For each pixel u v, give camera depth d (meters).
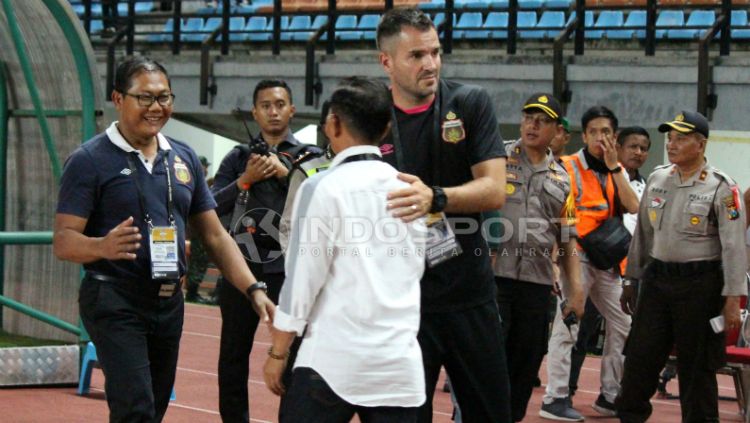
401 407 3.81
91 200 4.58
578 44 13.20
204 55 15.08
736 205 6.32
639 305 6.64
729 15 12.48
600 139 7.52
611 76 12.84
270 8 16.55
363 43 15.34
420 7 14.73
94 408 7.11
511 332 6.00
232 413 5.95
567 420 7.52
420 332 4.48
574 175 7.56
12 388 7.59
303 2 16.48
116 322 4.59
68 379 7.73
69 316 8.21
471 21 15.09
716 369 6.47
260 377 8.95
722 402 8.83
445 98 4.52
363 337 3.77
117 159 4.64
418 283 3.96
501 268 5.96
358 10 14.53
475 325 4.53
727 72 12.15
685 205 6.42
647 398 6.65
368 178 3.83
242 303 5.86
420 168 4.51
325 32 15.70
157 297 4.69
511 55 13.41
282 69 14.78
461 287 4.50
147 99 4.62
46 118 8.10
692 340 6.44
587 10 13.30
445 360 4.60
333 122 3.89
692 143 6.35
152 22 17.52
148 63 4.68
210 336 11.64
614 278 7.69
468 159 4.51
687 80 12.47
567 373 7.56
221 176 6.19
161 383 4.86
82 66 7.62
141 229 4.66
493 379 4.57
